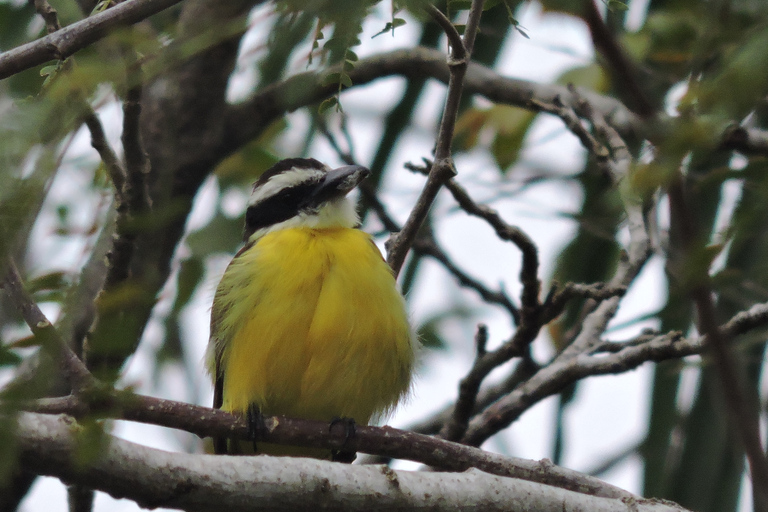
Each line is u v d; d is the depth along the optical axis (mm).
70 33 5832
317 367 10133
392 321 10328
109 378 4516
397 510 6844
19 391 4234
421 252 12938
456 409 11031
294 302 10188
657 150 4828
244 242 12031
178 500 6238
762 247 9180
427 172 11164
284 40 3988
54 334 4562
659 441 11961
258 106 12727
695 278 6492
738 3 5230
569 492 7438
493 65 13953
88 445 4574
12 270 5559
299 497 6559
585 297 10484
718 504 11602
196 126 12500
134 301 4523
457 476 7184
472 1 7156
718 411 11766
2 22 11281
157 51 4684
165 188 5418
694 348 9969
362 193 13141
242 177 14391
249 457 6559
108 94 4473
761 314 9258
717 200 9094
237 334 10375
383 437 9047
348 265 10352
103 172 8547
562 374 10875
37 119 4082
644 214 11664
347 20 3926
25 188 3873
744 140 9500
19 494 10398
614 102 13531
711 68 5258
